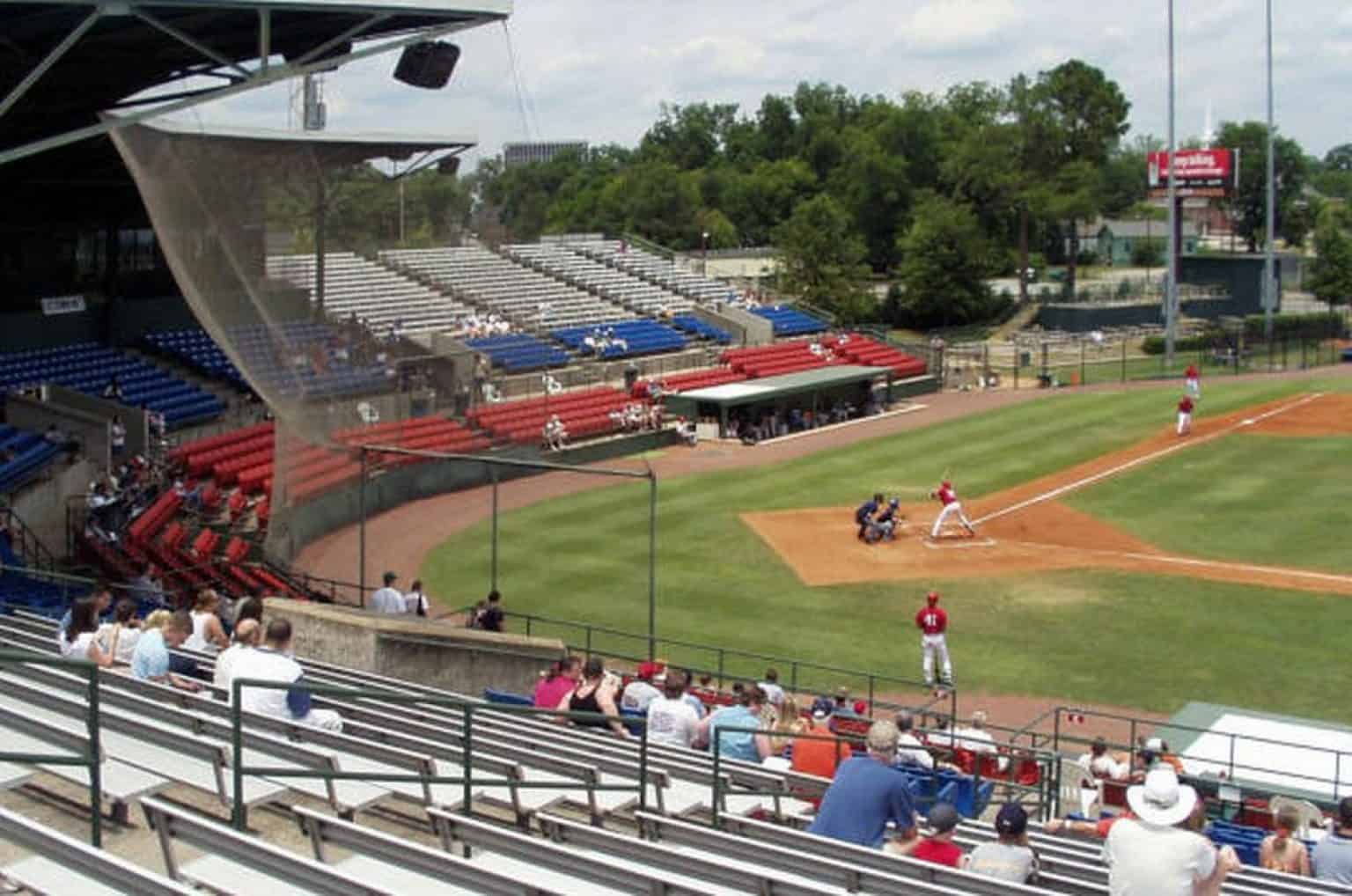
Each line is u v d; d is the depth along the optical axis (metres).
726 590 31.91
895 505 36.62
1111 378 68.75
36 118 30.72
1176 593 31.38
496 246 55.12
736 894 7.29
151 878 6.39
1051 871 10.43
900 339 92.44
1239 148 142.38
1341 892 10.30
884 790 9.30
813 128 143.38
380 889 6.64
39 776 9.77
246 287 22.58
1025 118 105.31
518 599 30.88
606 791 10.91
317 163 24.19
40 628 15.45
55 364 42.31
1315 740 19.95
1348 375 65.88
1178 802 7.87
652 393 53.00
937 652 25.86
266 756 9.84
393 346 36.50
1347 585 31.66
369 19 18.61
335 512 31.42
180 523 31.97
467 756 9.59
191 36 21.34
